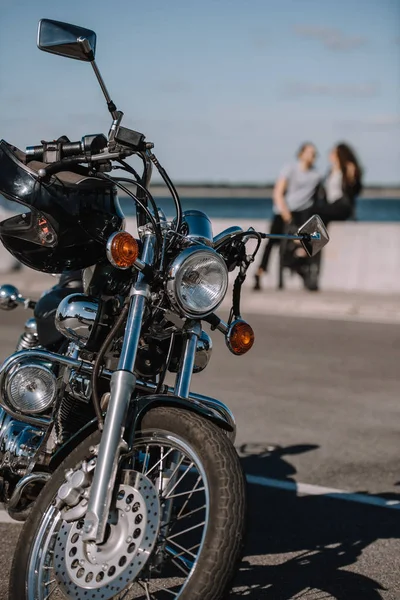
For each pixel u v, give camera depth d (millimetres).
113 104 3170
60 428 3484
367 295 13039
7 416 3684
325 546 4164
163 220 3291
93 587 2838
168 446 2951
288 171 12914
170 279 2977
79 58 3098
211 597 2652
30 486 3426
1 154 3311
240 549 2689
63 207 3211
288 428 6344
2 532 4230
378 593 3623
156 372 3393
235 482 2752
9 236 3330
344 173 12914
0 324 10578
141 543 2816
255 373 8180
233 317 3518
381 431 6316
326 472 5359
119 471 2930
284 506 4750
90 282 3404
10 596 2994
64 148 3146
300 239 3580
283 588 3650
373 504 4797
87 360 3393
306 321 11320
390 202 159625
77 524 2961
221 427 3020
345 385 7742
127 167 3291
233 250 3414
